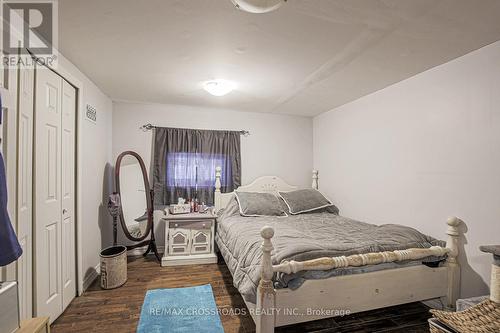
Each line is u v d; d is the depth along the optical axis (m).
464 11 1.44
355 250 1.82
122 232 3.47
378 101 2.88
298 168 4.23
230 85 2.76
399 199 2.58
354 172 3.27
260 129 4.07
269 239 1.54
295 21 1.57
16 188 1.56
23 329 1.07
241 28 1.66
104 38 1.81
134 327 1.90
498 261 1.18
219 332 1.85
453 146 2.06
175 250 3.26
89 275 2.63
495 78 1.79
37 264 1.75
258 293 1.53
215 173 3.78
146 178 3.51
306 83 2.67
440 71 2.18
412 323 2.01
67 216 2.19
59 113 2.06
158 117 3.66
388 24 1.59
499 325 1.08
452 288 1.92
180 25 1.63
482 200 1.86
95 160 2.82
